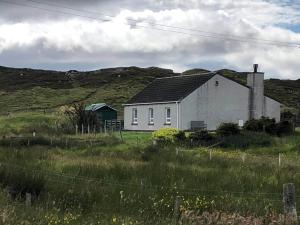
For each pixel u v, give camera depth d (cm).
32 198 1403
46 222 953
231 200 1498
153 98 5894
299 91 13238
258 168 2388
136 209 1390
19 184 1520
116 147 3534
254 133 4272
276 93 12581
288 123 4691
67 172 2064
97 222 1021
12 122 6116
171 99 5509
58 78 15125
